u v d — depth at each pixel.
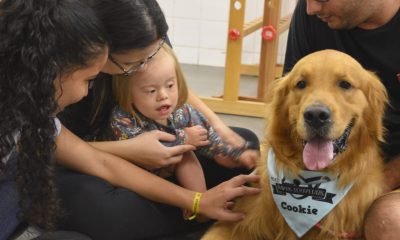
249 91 4.59
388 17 1.80
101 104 1.84
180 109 1.89
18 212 1.40
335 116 1.47
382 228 1.40
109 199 1.54
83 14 1.19
